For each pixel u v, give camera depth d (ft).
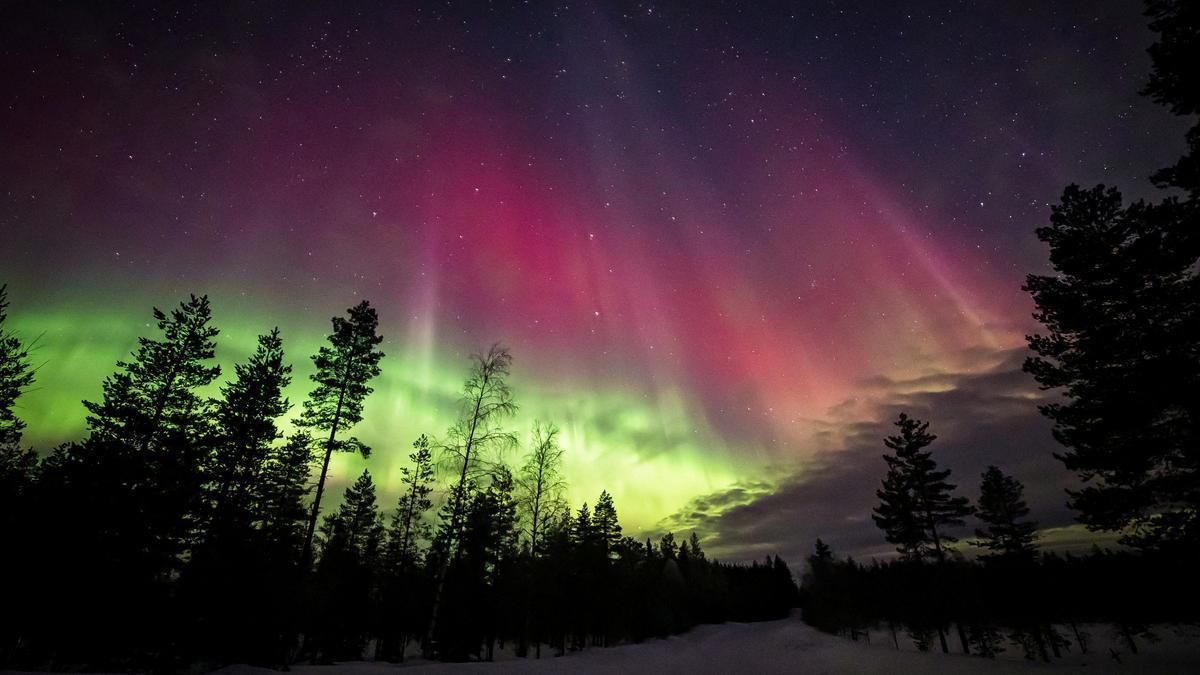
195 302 80.38
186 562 53.93
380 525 142.31
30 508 44.93
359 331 80.74
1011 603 139.13
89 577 44.91
